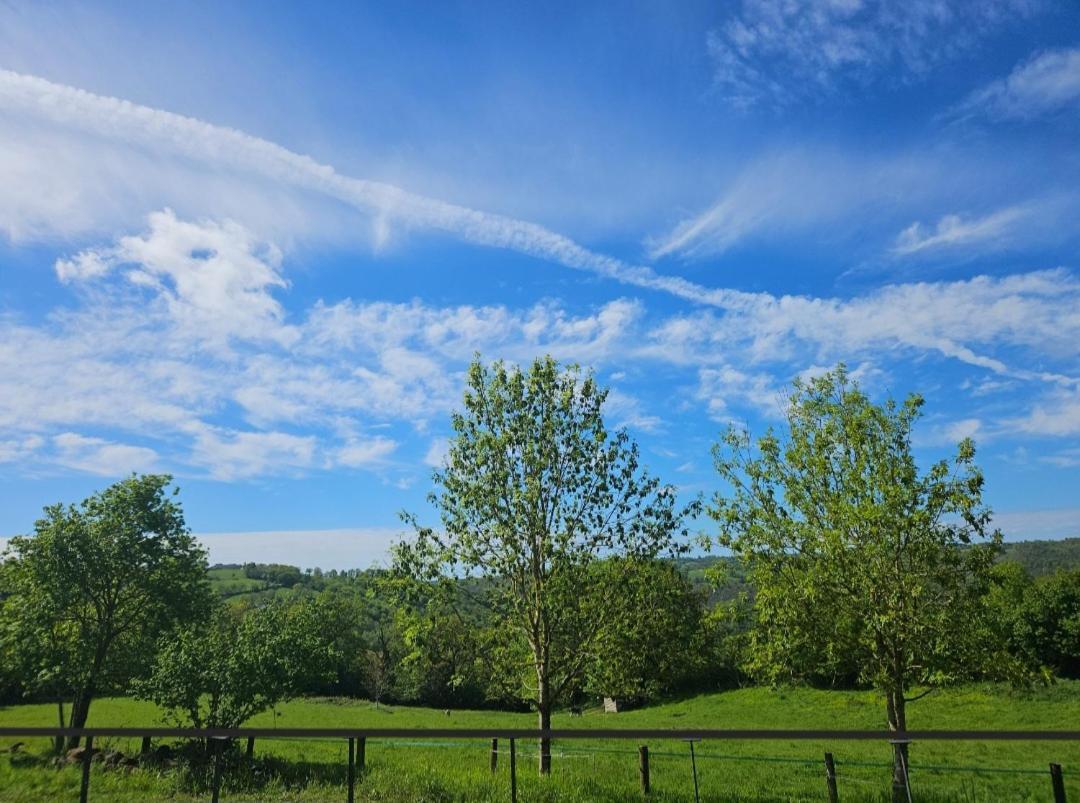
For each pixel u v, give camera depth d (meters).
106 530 33.75
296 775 17.17
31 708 54.16
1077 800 16.56
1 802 14.09
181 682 22.22
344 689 83.44
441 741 29.22
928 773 21.62
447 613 19.53
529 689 19.61
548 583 18.66
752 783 20.14
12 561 32.84
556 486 19.78
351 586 108.31
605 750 28.61
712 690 64.25
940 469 14.96
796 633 15.38
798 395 17.34
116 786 15.91
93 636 32.88
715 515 17.05
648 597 19.34
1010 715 39.06
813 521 16.00
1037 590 54.09
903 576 14.77
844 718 44.56
